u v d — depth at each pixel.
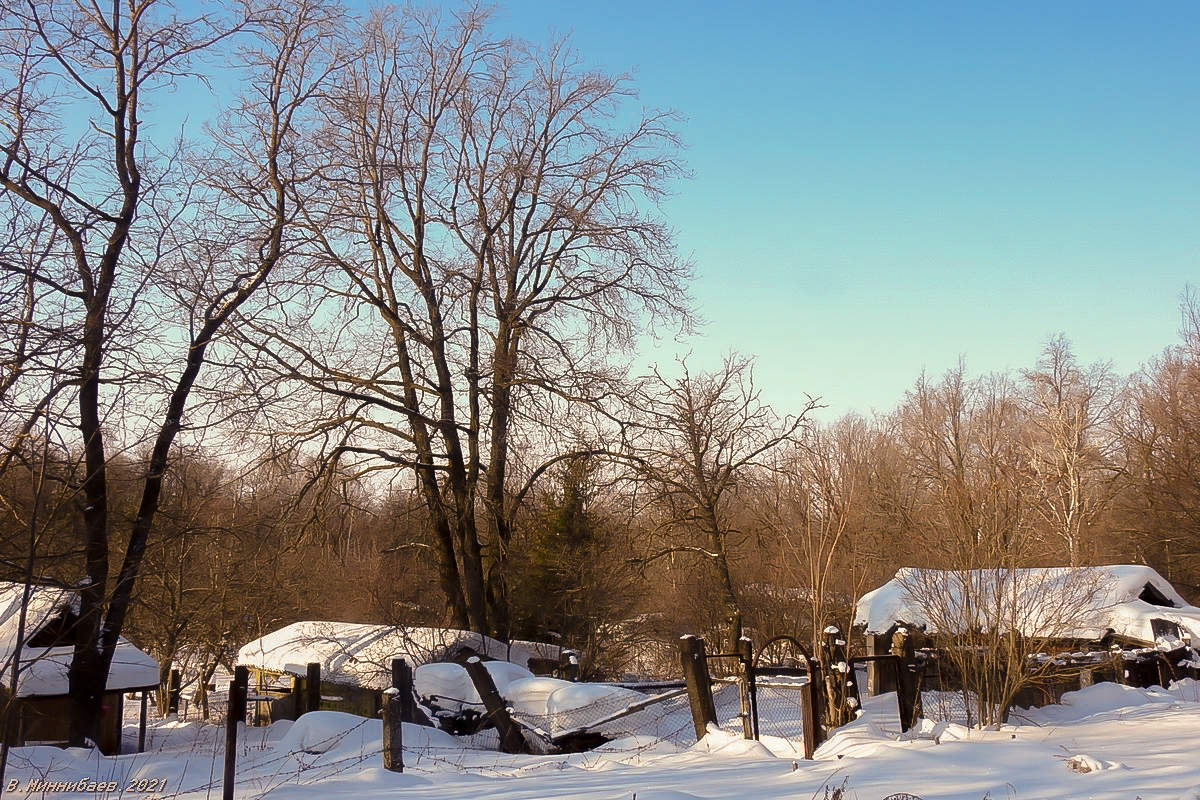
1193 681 19.89
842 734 13.05
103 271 16.67
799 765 10.29
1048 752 10.10
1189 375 42.75
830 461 17.42
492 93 29.44
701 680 13.43
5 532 12.59
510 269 30.28
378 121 27.53
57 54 17.17
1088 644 21.62
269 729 21.06
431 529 29.56
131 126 17.70
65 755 14.12
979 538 14.11
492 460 28.44
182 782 12.05
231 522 25.91
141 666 22.27
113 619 17.58
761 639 29.53
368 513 29.25
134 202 17.33
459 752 14.16
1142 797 7.71
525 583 32.91
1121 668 19.16
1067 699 17.53
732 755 11.70
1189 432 41.31
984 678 13.76
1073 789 8.30
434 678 18.19
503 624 29.41
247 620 36.53
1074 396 47.72
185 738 24.19
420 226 28.88
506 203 29.38
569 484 33.28
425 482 28.47
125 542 24.20
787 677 20.83
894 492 28.64
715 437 33.44
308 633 30.41
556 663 28.75
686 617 36.25
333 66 22.50
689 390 33.41
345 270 27.16
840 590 22.31
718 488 32.72
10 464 12.60
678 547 33.03
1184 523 41.41
